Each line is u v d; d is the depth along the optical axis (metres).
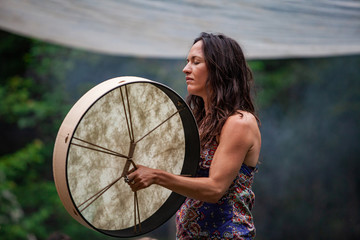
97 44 7.93
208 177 3.45
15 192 17.70
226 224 3.45
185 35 6.88
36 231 16.70
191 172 3.57
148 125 3.56
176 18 6.30
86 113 3.23
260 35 6.42
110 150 3.31
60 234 5.31
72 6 6.30
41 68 19.30
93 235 18.20
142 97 3.53
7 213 15.64
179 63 19.61
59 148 2.98
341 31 6.17
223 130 3.43
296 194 20.14
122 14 6.42
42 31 7.48
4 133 19.59
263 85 19.91
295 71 20.33
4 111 18.08
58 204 17.97
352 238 19.39
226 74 3.60
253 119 3.52
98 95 3.06
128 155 3.33
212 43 3.63
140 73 20.02
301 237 19.81
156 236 19.80
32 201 17.78
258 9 5.62
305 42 6.67
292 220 19.94
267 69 20.50
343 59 19.97
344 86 20.09
